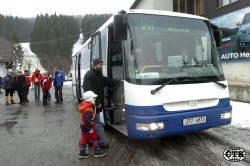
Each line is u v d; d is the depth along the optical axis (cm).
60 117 848
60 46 8956
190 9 1500
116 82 491
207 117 439
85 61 875
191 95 430
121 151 472
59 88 1227
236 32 1045
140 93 407
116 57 508
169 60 446
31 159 448
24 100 1258
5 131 667
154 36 454
